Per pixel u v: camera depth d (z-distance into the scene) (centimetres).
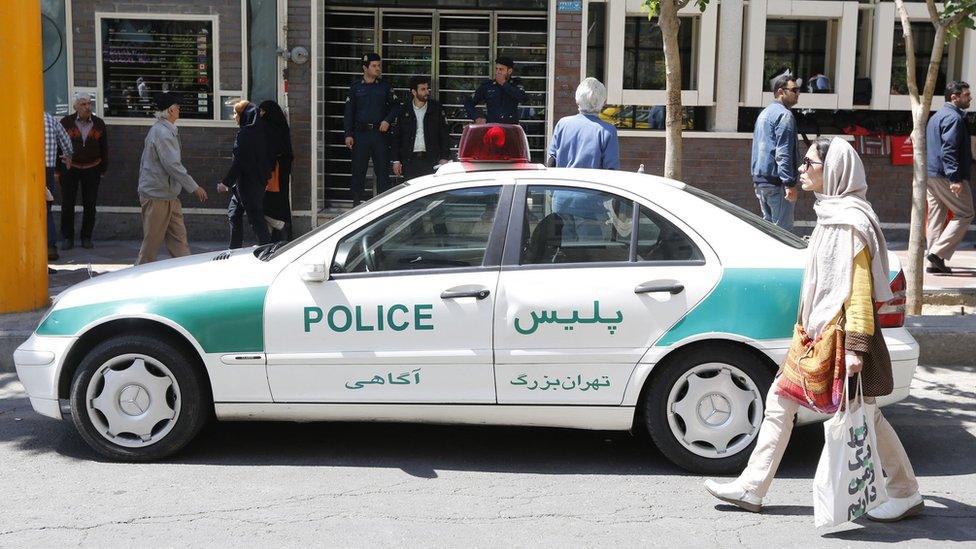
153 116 1317
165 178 1020
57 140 1197
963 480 550
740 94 1340
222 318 551
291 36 1299
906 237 1340
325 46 1352
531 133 1349
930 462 580
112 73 1310
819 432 631
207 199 1329
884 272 462
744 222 554
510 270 548
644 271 541
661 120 1324
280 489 532
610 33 1302
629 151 1320
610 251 550
